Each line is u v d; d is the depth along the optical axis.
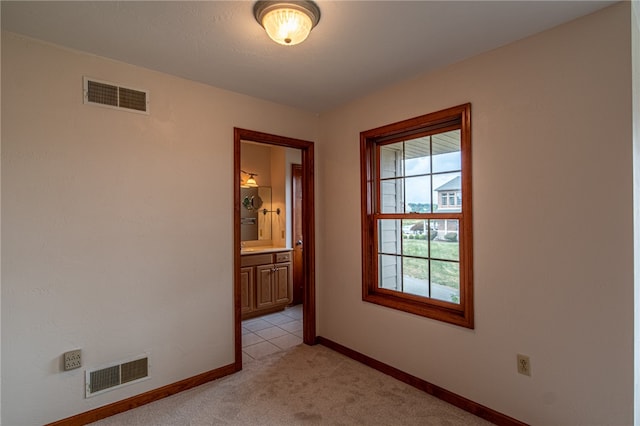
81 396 2.04
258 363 2.90
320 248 3.34
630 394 1.58
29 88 1.90
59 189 1.98
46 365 1.93
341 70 2.36
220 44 1.99
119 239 2.19
